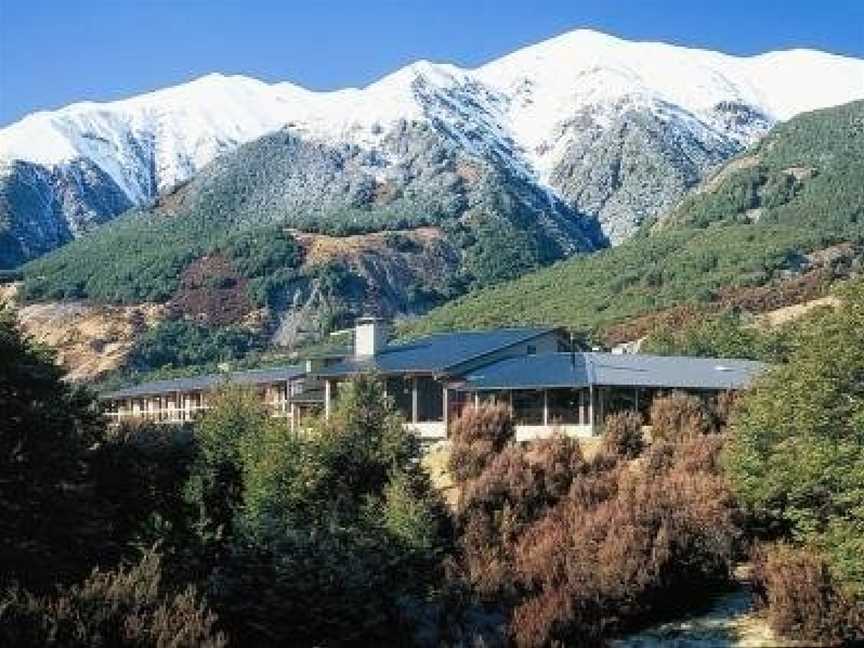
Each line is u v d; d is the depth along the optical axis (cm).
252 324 18562
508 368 5897
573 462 3691
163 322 18162
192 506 3034
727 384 5525
